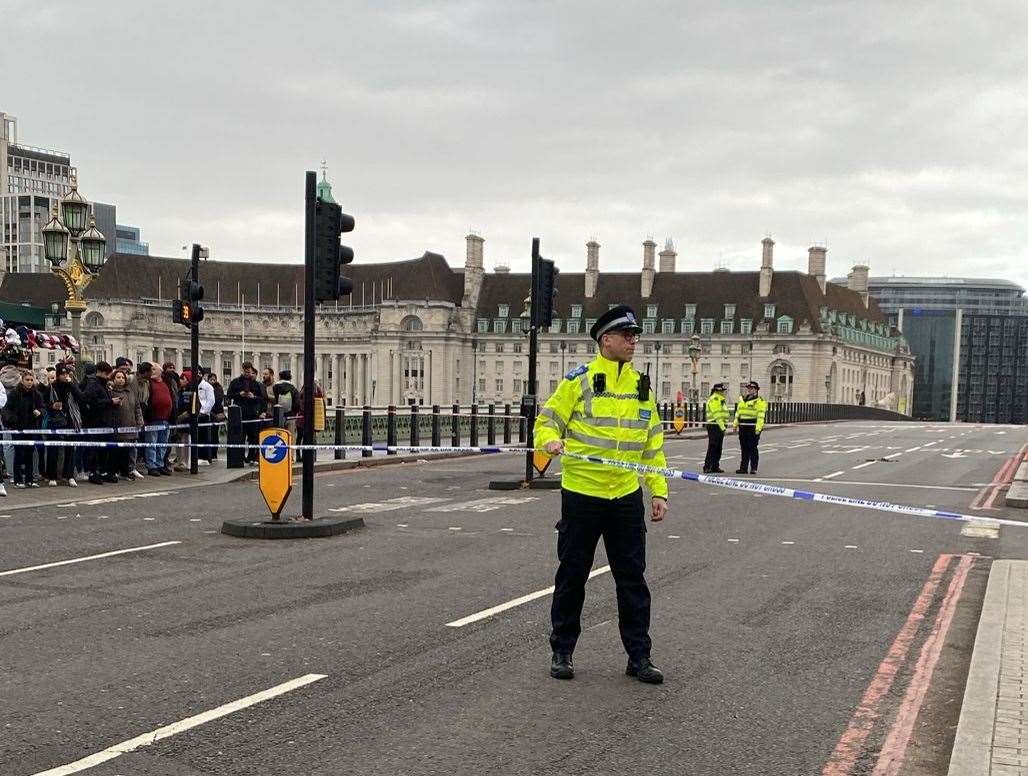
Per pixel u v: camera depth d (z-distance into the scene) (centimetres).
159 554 1063
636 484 632
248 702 570
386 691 595
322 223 1211
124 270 14525
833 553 1130
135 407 1819
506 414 3105
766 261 13888
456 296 15312
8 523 1286
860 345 14925
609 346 632
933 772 486
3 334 1839
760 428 2336
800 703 588
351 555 1067
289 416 2231
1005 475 2344
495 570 984
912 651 709
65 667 635
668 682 624
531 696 590
